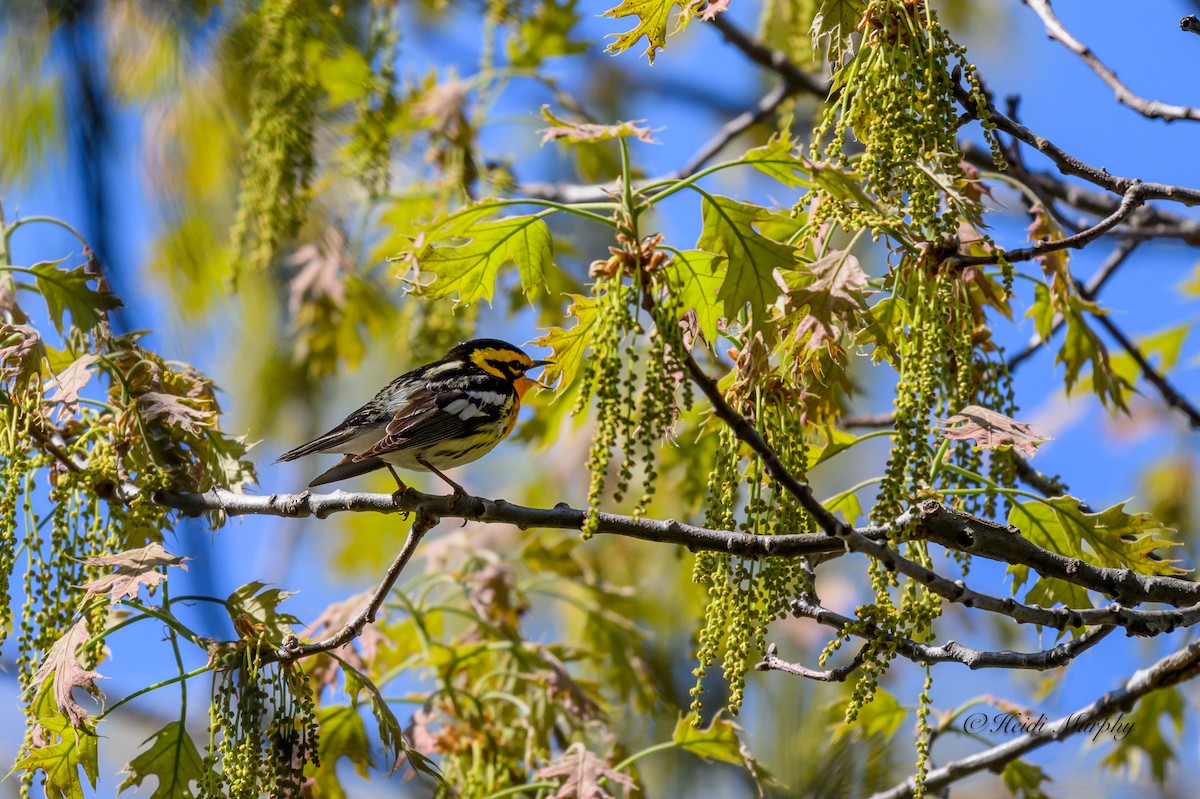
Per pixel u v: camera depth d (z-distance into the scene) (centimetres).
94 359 890
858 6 763
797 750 1268
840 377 842
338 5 1334
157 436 957
